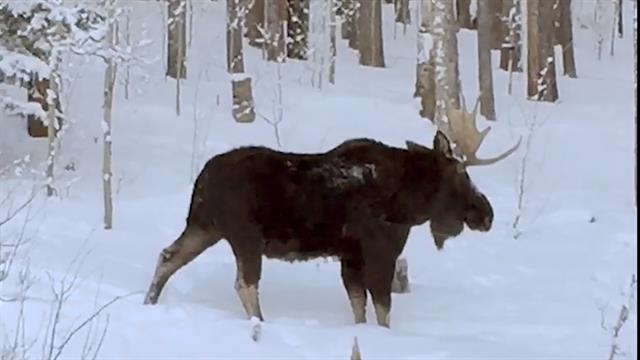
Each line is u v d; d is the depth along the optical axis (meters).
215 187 13.41
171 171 23.09
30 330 11.45
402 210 13.70
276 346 11.81
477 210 14.05
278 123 28.22
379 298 13.59
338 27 43.00
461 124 14.28
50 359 10.05
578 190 24.33
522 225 21.14
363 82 35.41
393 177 13.66
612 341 12.58
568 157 27.77
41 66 20.69
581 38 47.94
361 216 13.53
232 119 28.30
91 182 21.78
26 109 21.53
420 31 30.97
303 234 13.48
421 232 19.83
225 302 14.38
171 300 14.02
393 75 37.50
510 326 13.96
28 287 12.27
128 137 25.33
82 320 12.06
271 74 34.00
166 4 35.88
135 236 18.00
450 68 25.55
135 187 21.86
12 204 17.20
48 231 17.25
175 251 13.75
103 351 11.10
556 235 20.67
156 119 27.16
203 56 36.03
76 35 19.77
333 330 12.68
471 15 47.94
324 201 13.43
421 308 14.99
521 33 40.16
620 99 36.69
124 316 12.62
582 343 13.02
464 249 19.11
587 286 16.83
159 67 32.81
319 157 13.70
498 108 33.66
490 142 28.61
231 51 31.38
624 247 19.72
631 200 23.44
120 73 29.61
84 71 26.92
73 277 13.98
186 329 12.22
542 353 12.09
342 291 15.65
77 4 20.75
